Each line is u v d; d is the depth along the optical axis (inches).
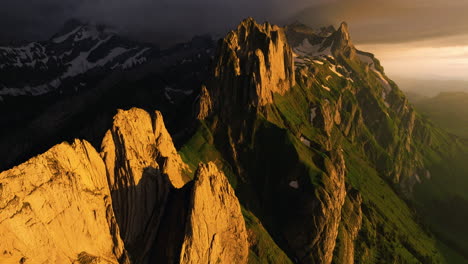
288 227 6235.2
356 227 7288.4
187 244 3120.1
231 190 3816.4
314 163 7258.9
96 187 3110.2
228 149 7372.1
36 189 2405.3
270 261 4704.7
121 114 3772.1
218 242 3467.0
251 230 4916.3
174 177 4131.4
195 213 3211.1
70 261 2493.8
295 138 7524.6
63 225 2536.9
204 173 3496.6
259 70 7864.2
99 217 2906.0
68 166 2832.2
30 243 2242.9
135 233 3304.6
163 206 3548.2
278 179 6904.5
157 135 4517.7
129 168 3358.8
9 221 2153.1
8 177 2300.7
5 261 2070.6
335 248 6250.0
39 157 2573.8
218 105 7854.3
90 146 3198.8
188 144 7135.8
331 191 6486.2
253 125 7578.7
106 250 2896.2
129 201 3312.0
